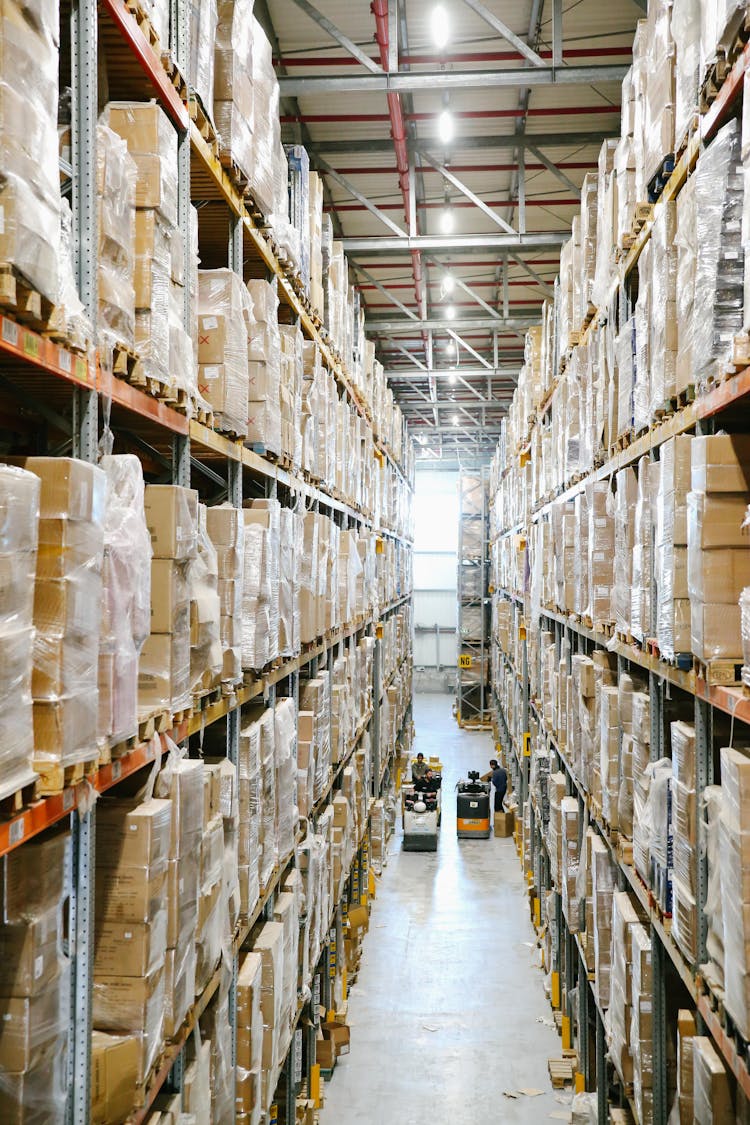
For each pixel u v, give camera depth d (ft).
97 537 7.40
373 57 26.63
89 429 7.80
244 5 12.77
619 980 15.49
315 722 20.07
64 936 7.77
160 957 9.11
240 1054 13.33
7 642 6.07
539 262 41.93
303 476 19.26
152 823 8.82
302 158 18.93
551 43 26.12
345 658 25.68
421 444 86.12
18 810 6.33
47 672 6.73
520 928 31.50
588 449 19.45
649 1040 13.69
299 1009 18.02
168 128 9.61
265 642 13.98
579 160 32.58
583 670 19.61
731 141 9.62
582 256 20.27
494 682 64.64
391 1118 20.24
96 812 8.87
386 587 41.55
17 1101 6.73
